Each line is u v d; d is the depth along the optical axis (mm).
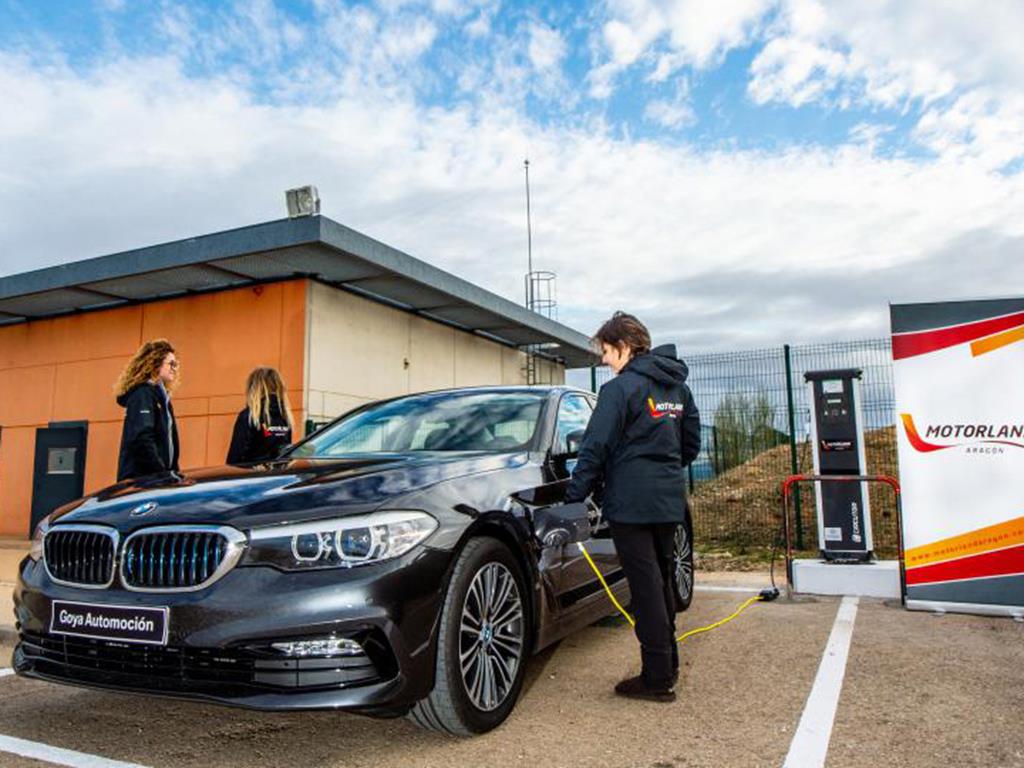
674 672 3451
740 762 2701
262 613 2545
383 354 11492
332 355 10453
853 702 3322
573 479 3316
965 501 5199
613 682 3703
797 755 2756
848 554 6000
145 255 9781
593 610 4031
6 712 3430
